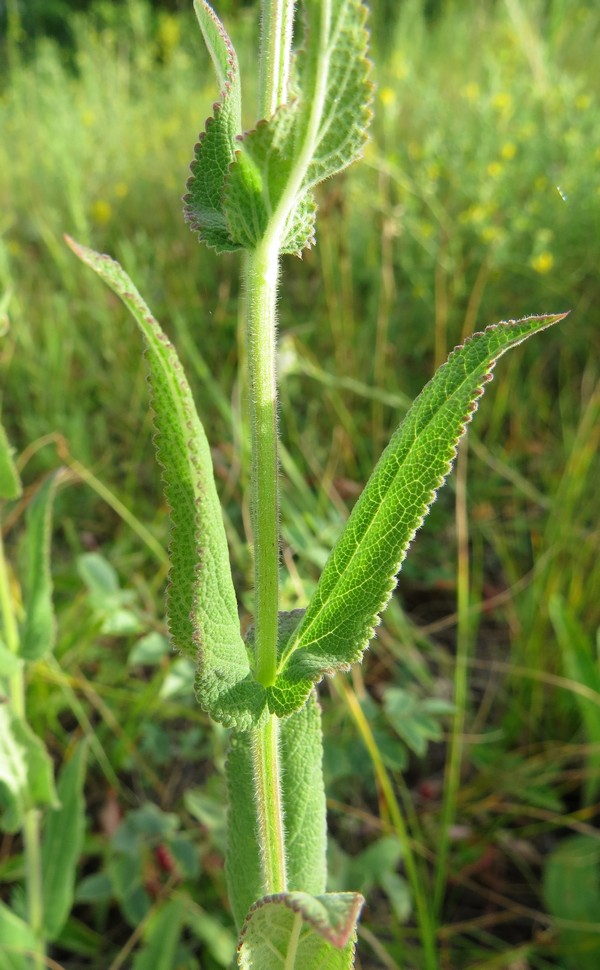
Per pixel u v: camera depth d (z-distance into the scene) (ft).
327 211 1.34
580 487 1.11
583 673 0.94
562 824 0.92
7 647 0.65
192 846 0.78
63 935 0.83
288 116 0.28
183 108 2.30
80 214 1.50
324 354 1.40
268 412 0.33
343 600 0.36
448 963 0.83
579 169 1.47
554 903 0.84
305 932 0.33
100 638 1.05
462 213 1.47
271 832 0.37
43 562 0.65
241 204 0.30
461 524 0.98
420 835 0.90
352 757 0.85
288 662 0.36
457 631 1.14
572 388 1.36
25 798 0.64
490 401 1.34
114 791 0.92
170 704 0.95
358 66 0.29
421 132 1.80
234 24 2.74
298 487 1.04
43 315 1.52
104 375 1.40
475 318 1.42
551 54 2.17
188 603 0.33
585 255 1.44
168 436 0.31
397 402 1.20
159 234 1.77
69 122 2.09
